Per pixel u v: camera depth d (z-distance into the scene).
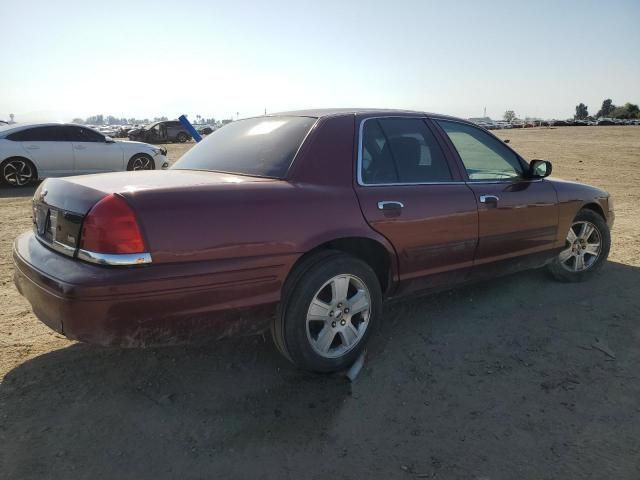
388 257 3.57
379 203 3.46
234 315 2.91
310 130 3.46
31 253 3.04
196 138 8.12
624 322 4.23
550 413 3.00
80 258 2.71
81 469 2.51
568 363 3.57
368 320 3.50
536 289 4.97
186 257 2.73
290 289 3.12
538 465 2.57
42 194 3.20
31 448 2.64
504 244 4.32
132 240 2.62
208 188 2.90
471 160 4.23
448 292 4.86
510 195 4.31
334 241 3.40
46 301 2.74
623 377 3.39
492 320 4.25
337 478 2.49
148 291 2.64
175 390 3.18
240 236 2.88
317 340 3.28
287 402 3.08
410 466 2.57
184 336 2.81
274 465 2.57
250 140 3.70
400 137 3.84
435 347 3.78
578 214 5.05
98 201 2.68
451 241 3.88
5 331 3.93
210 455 2.62
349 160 3.46
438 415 2.97
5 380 3.24
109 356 3.57
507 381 3.33
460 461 2.60
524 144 30.66
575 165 18.02
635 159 20.27
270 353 3.65
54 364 3.46
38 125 12.00
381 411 3.01
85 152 12.45
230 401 3.08
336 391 3.21
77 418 2.89
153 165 13.63
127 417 2.91
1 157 11.44
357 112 3.75
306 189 3.20
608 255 5.74
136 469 2.52
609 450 2.68
